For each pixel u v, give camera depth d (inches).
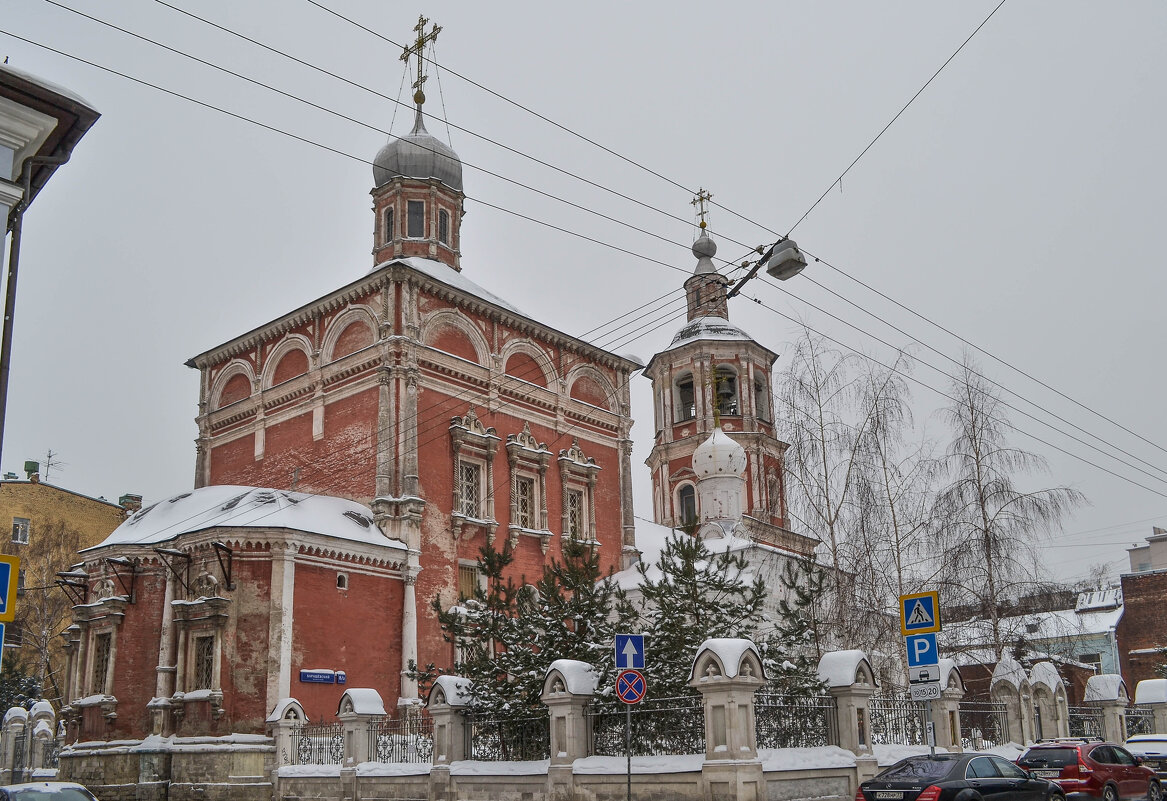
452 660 1469.0
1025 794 733.9
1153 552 2518.5
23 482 2394.2
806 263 852.0
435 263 1815.9
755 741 755.4
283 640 1283.2
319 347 1662.2
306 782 1091.9
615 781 781.9
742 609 912.9
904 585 1141.1
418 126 1943.9
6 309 483.2
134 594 1387.8
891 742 972.6
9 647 2225.6
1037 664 1307.8
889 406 1162.6
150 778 1250.6
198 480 1808.6
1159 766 1175.6
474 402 1652.3
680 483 2220.7
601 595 938.1
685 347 2263.8
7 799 602.2
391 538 1465.3
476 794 877.8
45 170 523.5
